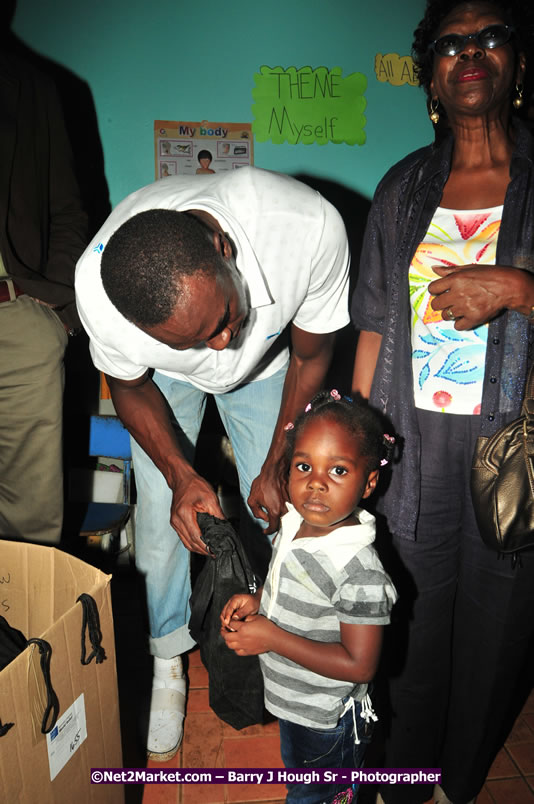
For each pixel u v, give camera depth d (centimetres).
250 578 156
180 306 114
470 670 169
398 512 163
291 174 318
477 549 160
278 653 135
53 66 290
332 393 138
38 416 218
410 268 156
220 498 299
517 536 144
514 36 142
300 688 141
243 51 299
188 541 167
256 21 296
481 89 143
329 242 164
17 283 211
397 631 174
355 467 132
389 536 174
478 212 150
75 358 303
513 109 157
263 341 170
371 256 168
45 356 215
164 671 219
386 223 164
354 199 325
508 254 145
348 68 308
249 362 174
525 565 154
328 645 133
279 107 307
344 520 139
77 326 225
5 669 117
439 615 172
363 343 176
